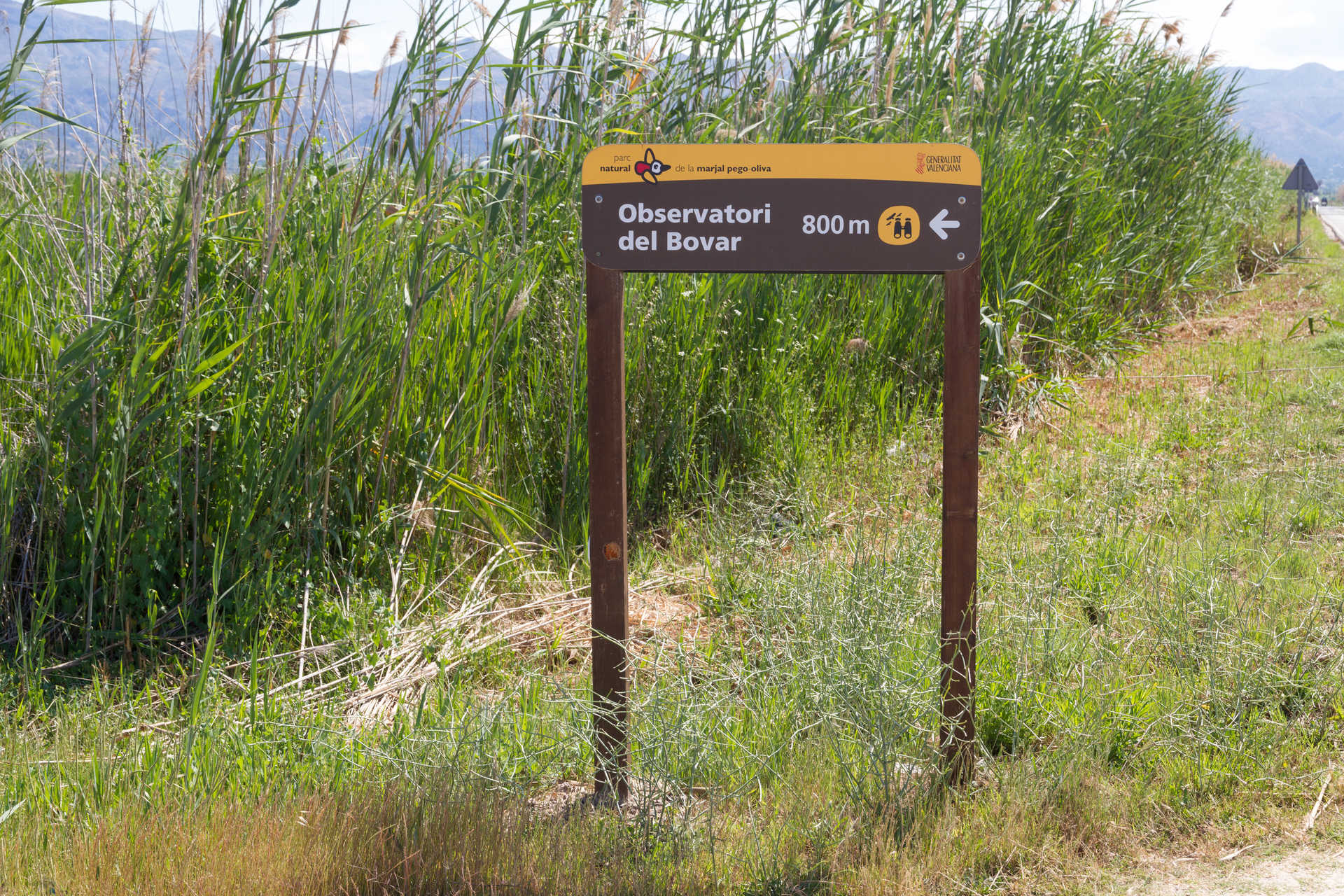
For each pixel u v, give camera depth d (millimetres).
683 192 3035
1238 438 6789
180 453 4344
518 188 5832
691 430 5992
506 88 5598
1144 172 10961
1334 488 5645
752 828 2951
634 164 3033
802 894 2725
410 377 5008
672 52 6660
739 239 3037
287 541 4762
